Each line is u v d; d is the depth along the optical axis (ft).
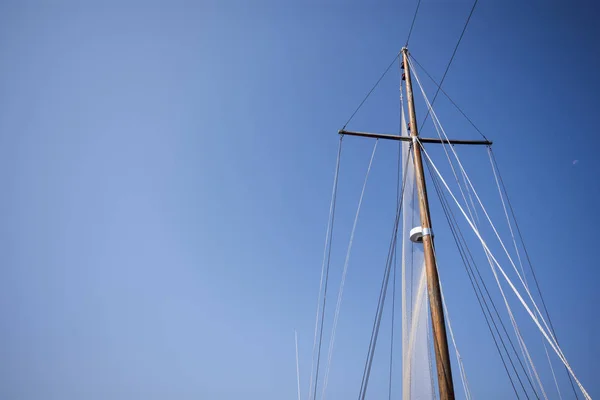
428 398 41.81
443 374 34.94
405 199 49.49
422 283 45.03
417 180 45.11
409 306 45.85
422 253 46.03
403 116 53.47
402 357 45.37
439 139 50.16
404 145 52.24
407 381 43.75
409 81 52.31
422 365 43.16
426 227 41.70
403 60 54.39
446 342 36.27
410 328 45.11
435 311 37.40
